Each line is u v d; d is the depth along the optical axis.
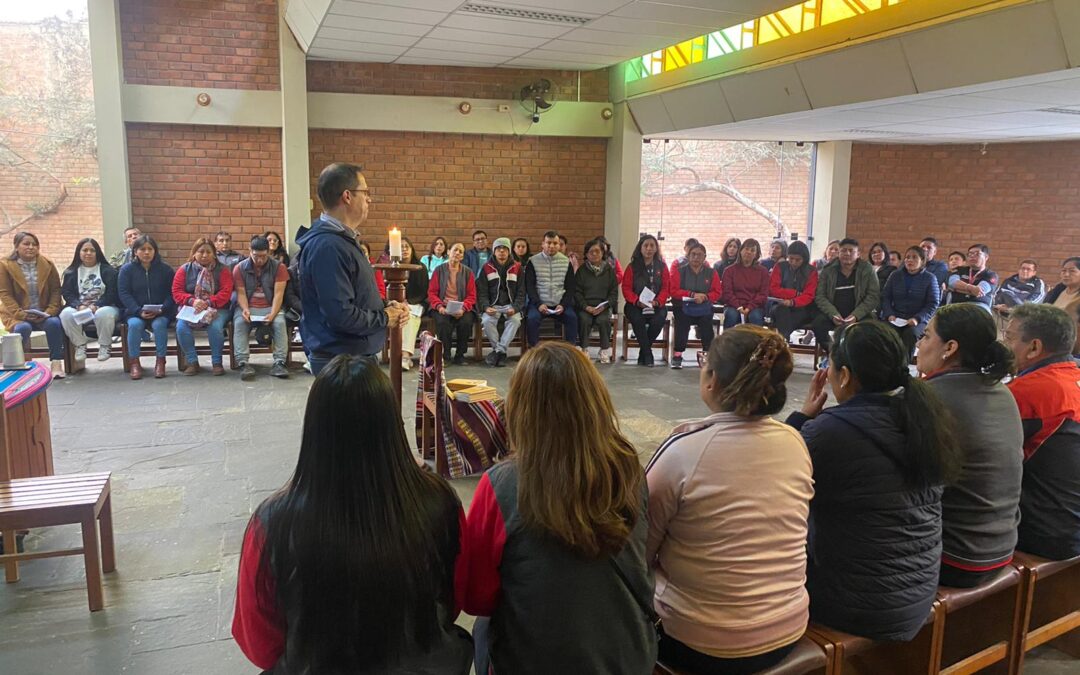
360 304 2.84
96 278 6.23
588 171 8.75
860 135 8.52
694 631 1.65
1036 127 7.54
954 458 1.82
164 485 3.79
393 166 8.18
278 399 5.50
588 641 1.38
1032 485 2.29
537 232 8.72
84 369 6.35
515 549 1.40
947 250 9.59
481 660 1.68
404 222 8.30
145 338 7.08
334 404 1.26
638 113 8.26
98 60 7.02
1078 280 5.84
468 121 8.17
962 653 2.22
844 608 1.83
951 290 7.56
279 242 6.86
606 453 1.39
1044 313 2.34
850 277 7.05
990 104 5.95
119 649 2.37
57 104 8.80
